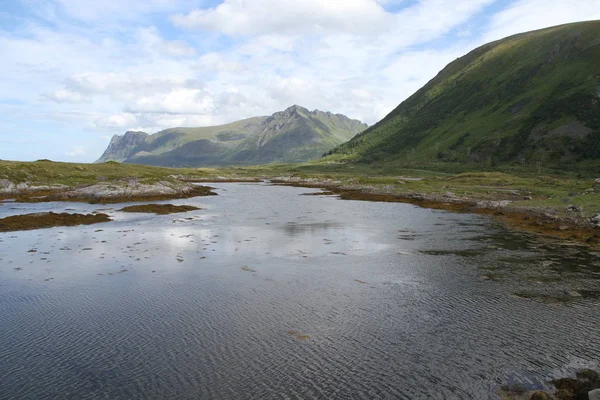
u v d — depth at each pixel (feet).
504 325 59.47
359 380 45.21
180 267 94.17
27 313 65.05
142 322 61.52
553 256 102.89
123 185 282.77
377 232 143.95
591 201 169.17
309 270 91.66
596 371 46.01
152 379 45.55
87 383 44.73
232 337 56.29
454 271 89.66
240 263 98.17
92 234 138.82
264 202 271.28
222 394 42.55
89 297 72.79
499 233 138.82
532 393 42.04
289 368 47.91
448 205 228.22
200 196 323.37
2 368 47.83
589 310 64.90
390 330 58.23
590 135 592.60
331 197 315.37
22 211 203.82
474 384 44.09
